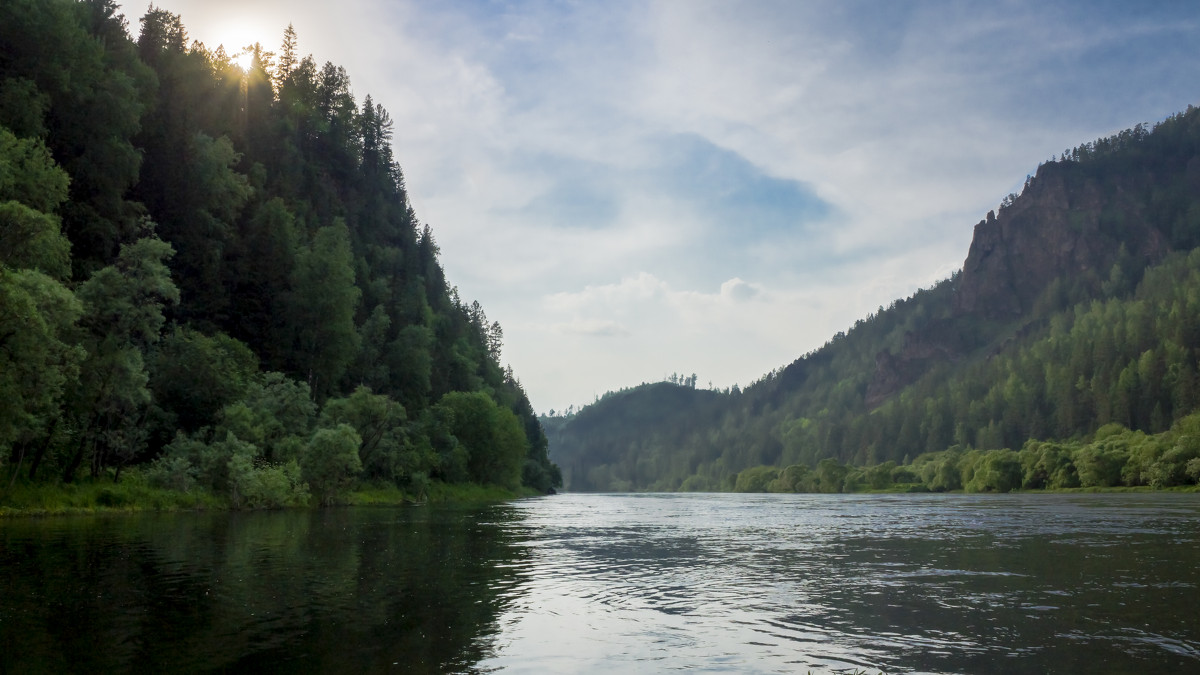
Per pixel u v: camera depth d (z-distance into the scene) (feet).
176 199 296.51
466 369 514.68
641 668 42.42
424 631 51.03
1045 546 117.08
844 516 219.41
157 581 69.26
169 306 258.98
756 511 257.75
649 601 64.80
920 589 72.33
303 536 119.44
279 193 410.31
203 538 111.14
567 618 56.65
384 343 410.31
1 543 98.48
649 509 277.03
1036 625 55.11
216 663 41.70
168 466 192.44
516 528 156.56
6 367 139.95
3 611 54.54
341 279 329.52
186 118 311.47
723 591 70.79
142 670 39.93
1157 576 81.71
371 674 40.16
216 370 224.74
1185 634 52.26
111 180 248.11
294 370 321.52
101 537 108.27
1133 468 517.96
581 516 215.92
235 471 194.70
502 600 63.93
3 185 167.22
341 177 546.67
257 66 496.64
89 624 50.70
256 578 72.54
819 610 61.00
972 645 48.78
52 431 164.76
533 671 41.45
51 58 232.53
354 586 69.31
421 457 328.29
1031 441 608.60
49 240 160.97
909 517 209.97
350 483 250.57
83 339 176.55
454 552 102.32
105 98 247.09
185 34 439.22
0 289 134.82
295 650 44.93
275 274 331.77
